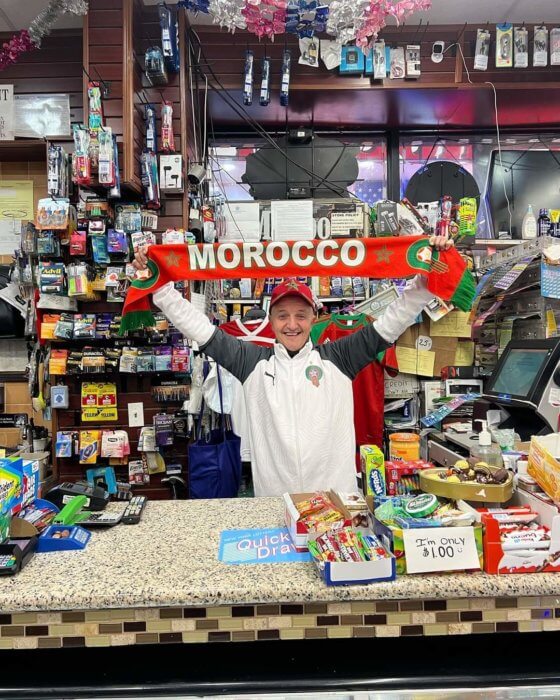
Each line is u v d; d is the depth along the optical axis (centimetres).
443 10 323
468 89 336
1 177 353
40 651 116
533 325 272
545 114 373
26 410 353
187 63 326
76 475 310
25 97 327
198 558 117
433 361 327
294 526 120
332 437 187
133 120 288
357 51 330
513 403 201
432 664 108
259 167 377
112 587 103
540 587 102
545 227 342
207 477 249
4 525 120
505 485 117
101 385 307
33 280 298
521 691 101
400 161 399
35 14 316
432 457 217
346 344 194
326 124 387
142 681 104
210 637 103
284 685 102
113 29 292
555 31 337
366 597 101
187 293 286
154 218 303
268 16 269
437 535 106
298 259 177
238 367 196
